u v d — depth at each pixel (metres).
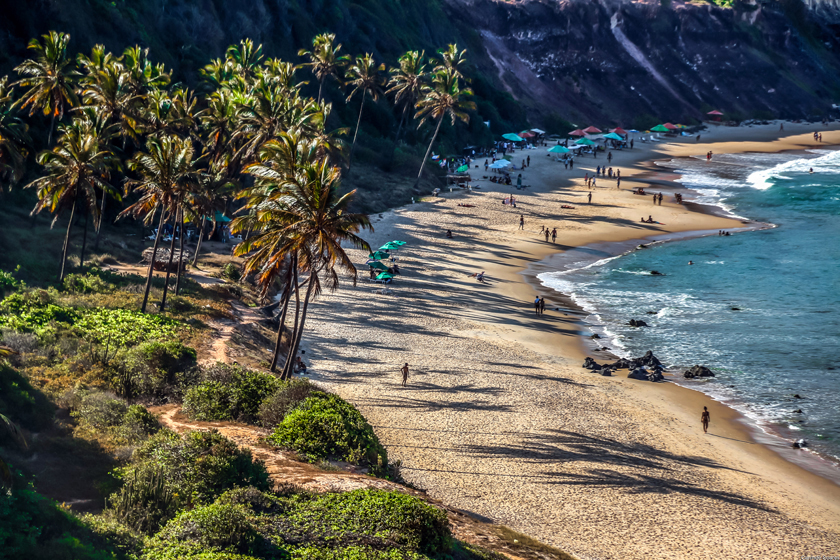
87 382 29.16
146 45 84.62
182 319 43.94
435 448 30.77
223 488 18.95
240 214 75.00
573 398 39.19
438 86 103.81
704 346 49.84
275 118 59.25
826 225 88.38
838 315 55.91
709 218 92.94
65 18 73.81
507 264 72.81
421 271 68.50
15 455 19.55
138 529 16.75
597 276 69.69
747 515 26.67
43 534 14.56
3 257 47.16
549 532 23.67
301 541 16.62
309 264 34.09
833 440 35.16
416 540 17.08
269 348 43.84
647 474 29.73
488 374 42.59
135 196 69.56
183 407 29.05
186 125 63.53
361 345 47.38
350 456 25.05
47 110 59.56
